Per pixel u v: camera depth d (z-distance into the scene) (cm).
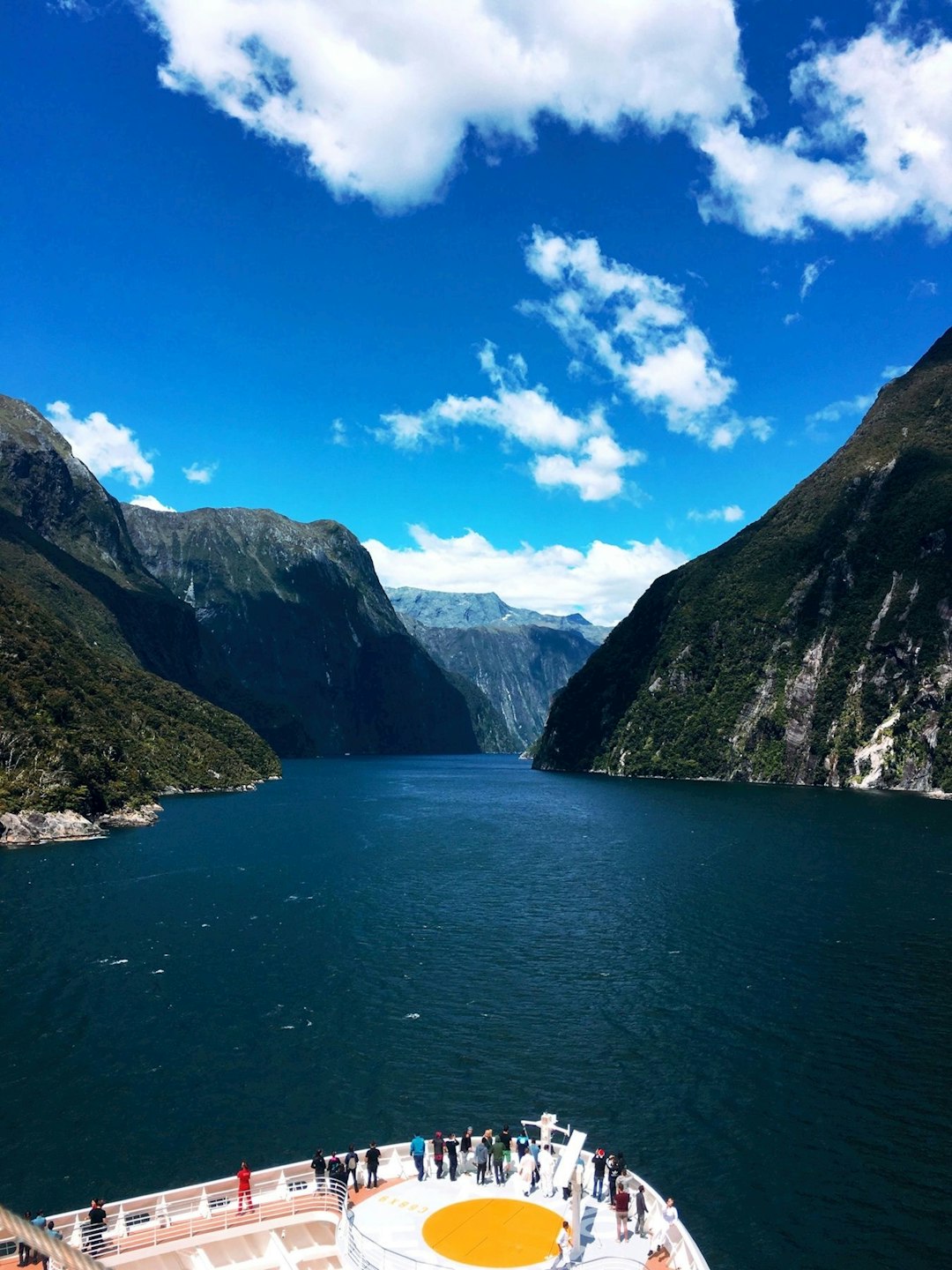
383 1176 3438
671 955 7462
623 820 17300
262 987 6631
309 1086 4959
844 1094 4841
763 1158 4191
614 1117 4594
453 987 6650
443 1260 2798
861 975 6869
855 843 13850
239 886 10344
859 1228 3656
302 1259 2981
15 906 9181
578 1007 6200
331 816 17988
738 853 12900
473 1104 4734
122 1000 6325
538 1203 3212
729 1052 5403
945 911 8988
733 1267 3400
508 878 10969
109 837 14462
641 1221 3122
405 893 10000
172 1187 3931
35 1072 5128
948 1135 4409
